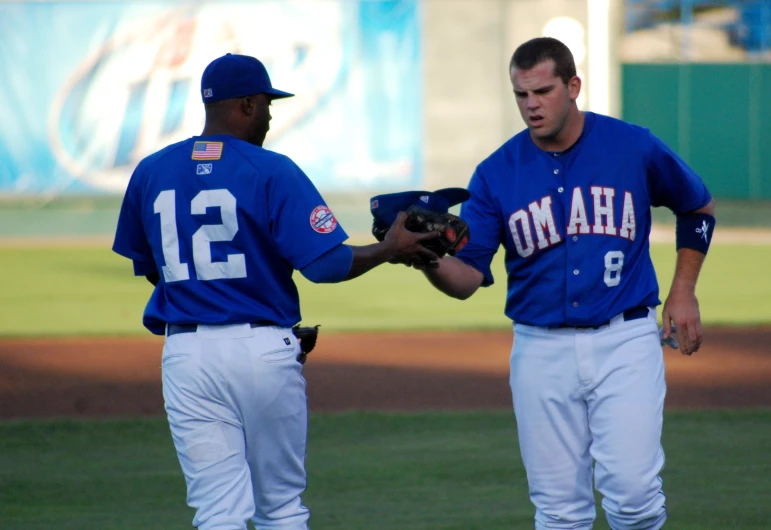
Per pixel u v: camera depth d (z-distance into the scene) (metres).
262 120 14.46
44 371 36.84
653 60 105.12
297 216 13.57
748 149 102.12
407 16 93.69
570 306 14.20
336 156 94.38
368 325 46.44
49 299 55.12
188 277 13.70
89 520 19.53
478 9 93.62
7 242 81.31
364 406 30.81
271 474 14.21
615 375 14.13
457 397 31.83
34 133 93.44
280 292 13.95
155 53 93.31
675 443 25.11
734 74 101.50
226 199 13.55
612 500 14.20
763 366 35.72
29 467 23.80
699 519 18.97
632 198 14.34
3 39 92.75
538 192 14.38
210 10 93.44
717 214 95.50
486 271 15.20
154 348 41.28
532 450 14.70
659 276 59.38
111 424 28.31
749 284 57.53
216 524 13.38
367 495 21.08
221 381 13.51
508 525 18.86
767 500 20.20
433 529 18.67
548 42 13.98
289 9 93.50
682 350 14.82
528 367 14.58
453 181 94.81
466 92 94.25
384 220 14.45
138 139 93.81
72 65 92.88
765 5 103.81
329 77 93.88
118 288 59.06
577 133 14.42
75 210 93.88
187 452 13.73
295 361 13.97
